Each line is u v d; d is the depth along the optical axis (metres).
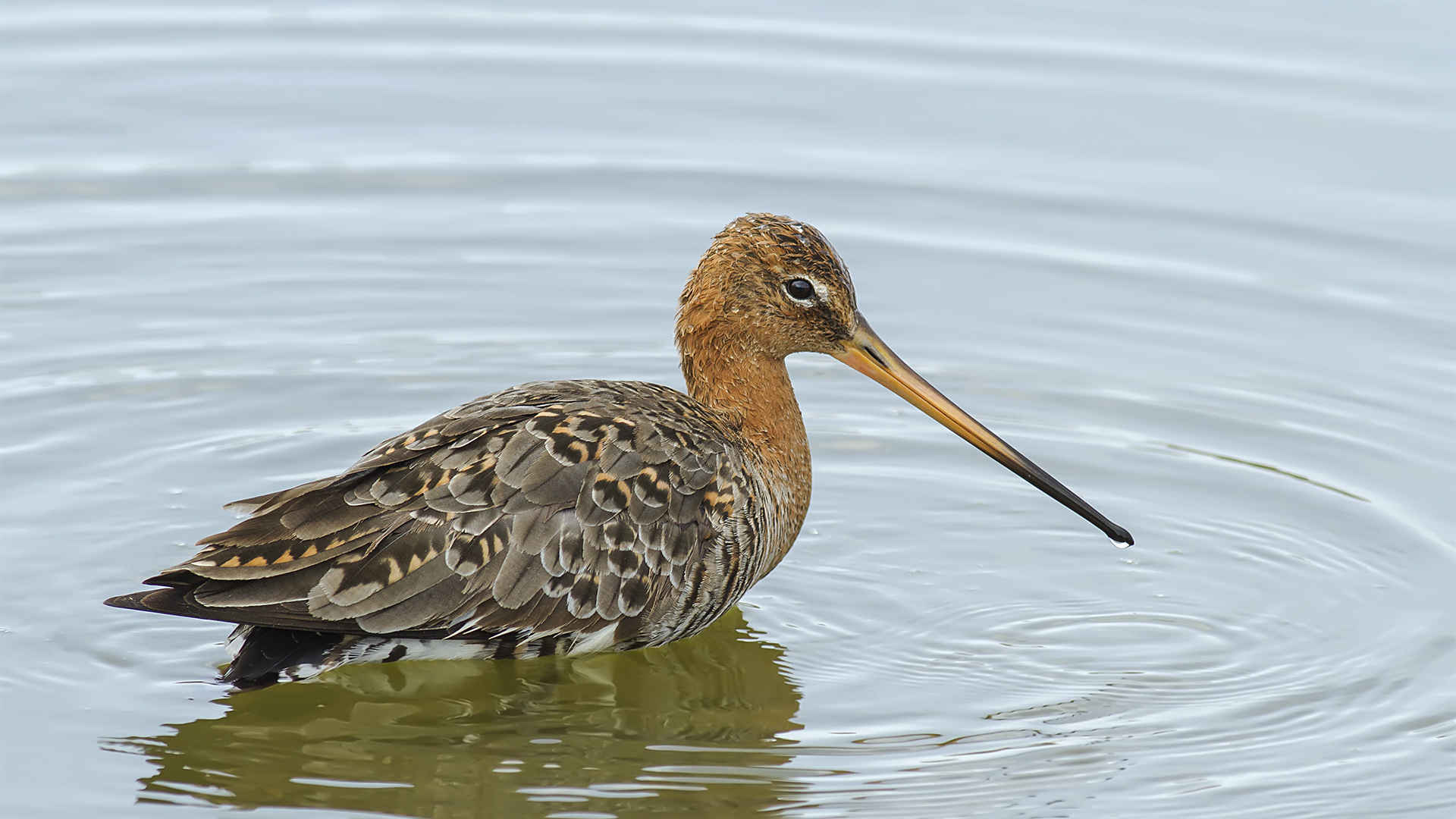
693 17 24.52
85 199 20.41
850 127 22.08
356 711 12.73
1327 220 20.22
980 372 17.84
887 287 19.33
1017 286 19.36
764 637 13.75
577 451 12.71
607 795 11.64
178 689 12.76
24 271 19.11
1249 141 21.58
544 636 12.72
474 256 19.75
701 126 22.11
